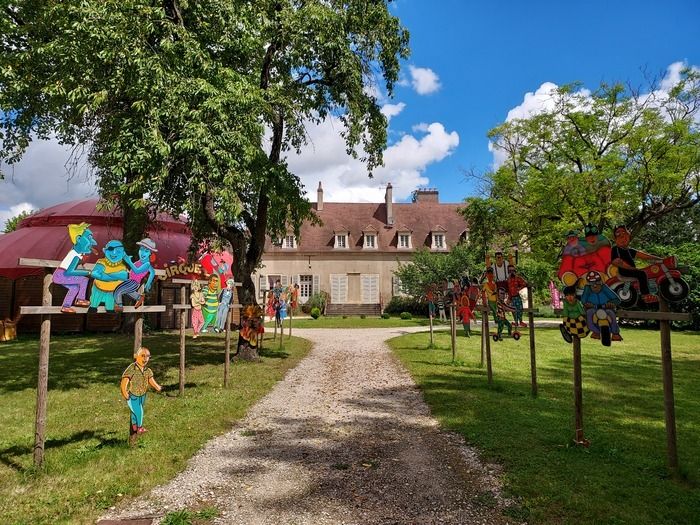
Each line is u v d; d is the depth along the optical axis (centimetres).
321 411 759
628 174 1984
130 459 520
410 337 1862
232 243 1302
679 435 592
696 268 2142
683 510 385
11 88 1047
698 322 2120
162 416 700
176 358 1331
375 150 1441
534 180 2156
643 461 498
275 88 1177
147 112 868
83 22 829
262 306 1472
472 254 3033
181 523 374
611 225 2144
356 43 1252
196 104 915
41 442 497
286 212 1464
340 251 3959
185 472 494
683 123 2008
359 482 466
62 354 1422
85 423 668
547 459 506
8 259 2130
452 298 1267
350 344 1733
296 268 3944
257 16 1073
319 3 1174
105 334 2080
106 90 864
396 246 4012
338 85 1295
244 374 1077
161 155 866
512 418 665
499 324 942
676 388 888
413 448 569
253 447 580
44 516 389
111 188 1084
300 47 1157
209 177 951
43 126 1273
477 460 516
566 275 566
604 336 525
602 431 606
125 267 586
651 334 1977
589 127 2208
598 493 421
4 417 703
